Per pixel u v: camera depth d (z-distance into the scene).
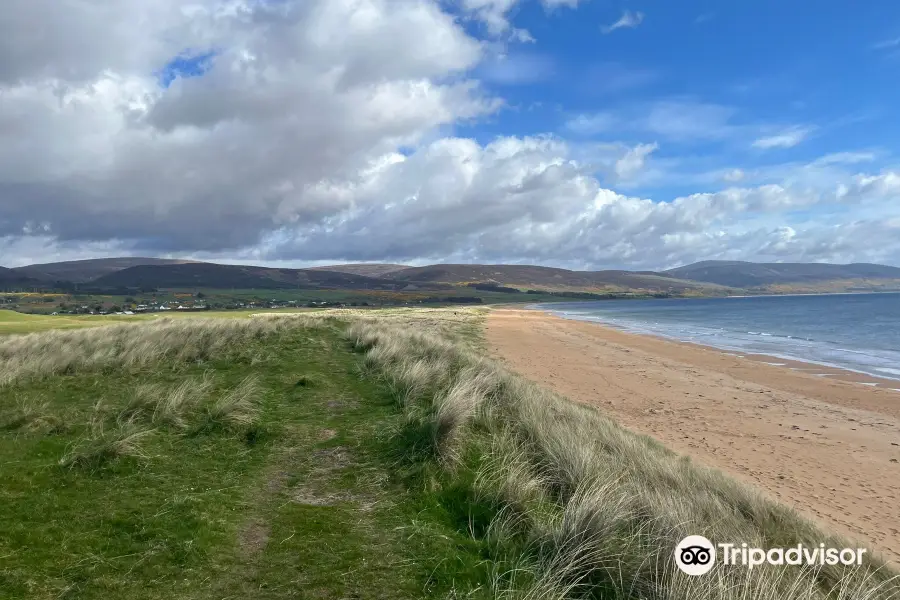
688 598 3.21
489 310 99.00
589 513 3.92
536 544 3.86
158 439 5.71
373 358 10.59
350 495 4.58
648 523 4.11
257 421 6.49
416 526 4.01
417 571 3.40
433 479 4.80
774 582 3.61
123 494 4.34
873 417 12.72
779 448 10.16
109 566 3.27
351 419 6.79
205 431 6.04
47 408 6.72
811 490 7.98
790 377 18.66
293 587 3.15
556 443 5.84
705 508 5.07
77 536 3.60
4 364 9.19
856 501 7.57
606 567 3.53
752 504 5.80
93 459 4.92
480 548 3.77
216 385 8.24
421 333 19.20
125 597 2.98
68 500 4.14
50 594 2.95
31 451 5.12
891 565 5.00
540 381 16.75
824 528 5.89
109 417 6.42
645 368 20.52
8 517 3.77
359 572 3.35
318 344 12.81
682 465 7.12
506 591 3.21
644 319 66.56
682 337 37.03
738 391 15.86
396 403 7.52
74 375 8.73
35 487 4.31
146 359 9.98
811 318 61.53
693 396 15.01
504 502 4.41
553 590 3.19
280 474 5.03
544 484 5.05
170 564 3.34
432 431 5.50
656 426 11.69
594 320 63.91
